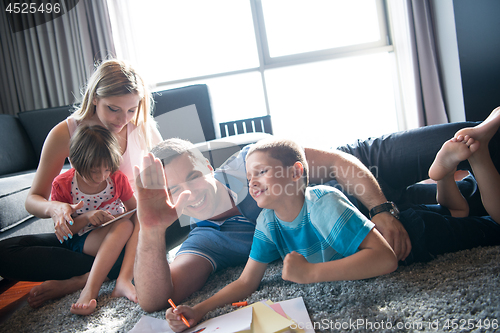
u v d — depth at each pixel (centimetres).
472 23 225
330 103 371
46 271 115
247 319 69
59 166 133
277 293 86
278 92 369
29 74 314
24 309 110
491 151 105
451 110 308
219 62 361
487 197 93
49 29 307
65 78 310
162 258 85
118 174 136
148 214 81
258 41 340
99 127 126
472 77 234
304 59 343
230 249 104
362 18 361
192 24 355
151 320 81
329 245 84
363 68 367
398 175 121
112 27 312
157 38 352
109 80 122
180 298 93
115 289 109
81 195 129
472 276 77
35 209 121
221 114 366
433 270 85
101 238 119
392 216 92
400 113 344
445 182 101
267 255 88
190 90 230
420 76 319
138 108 138
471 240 93
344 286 84
